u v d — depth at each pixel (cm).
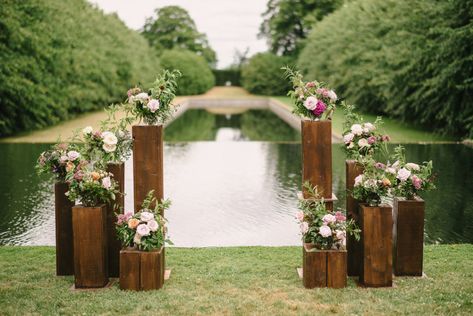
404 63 1850
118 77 2859
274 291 457
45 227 753
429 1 1847
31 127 1950
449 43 1596
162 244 470
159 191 489
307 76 3356
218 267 529
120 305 422
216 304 424
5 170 1189
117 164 494
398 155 528
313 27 3606
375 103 2456
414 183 492
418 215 492
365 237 464
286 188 1033
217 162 1354
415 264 496
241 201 924
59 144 509
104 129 506
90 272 466
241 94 4966
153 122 498
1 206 870
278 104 3372
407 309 411
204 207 883
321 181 499
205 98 4325
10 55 1753
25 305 424
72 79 2209
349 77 2508
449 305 416
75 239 463
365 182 472
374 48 2359
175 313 408
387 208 462
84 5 2767
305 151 496
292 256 573
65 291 459
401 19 2041
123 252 456
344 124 527
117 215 471
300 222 482
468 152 1434
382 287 465
